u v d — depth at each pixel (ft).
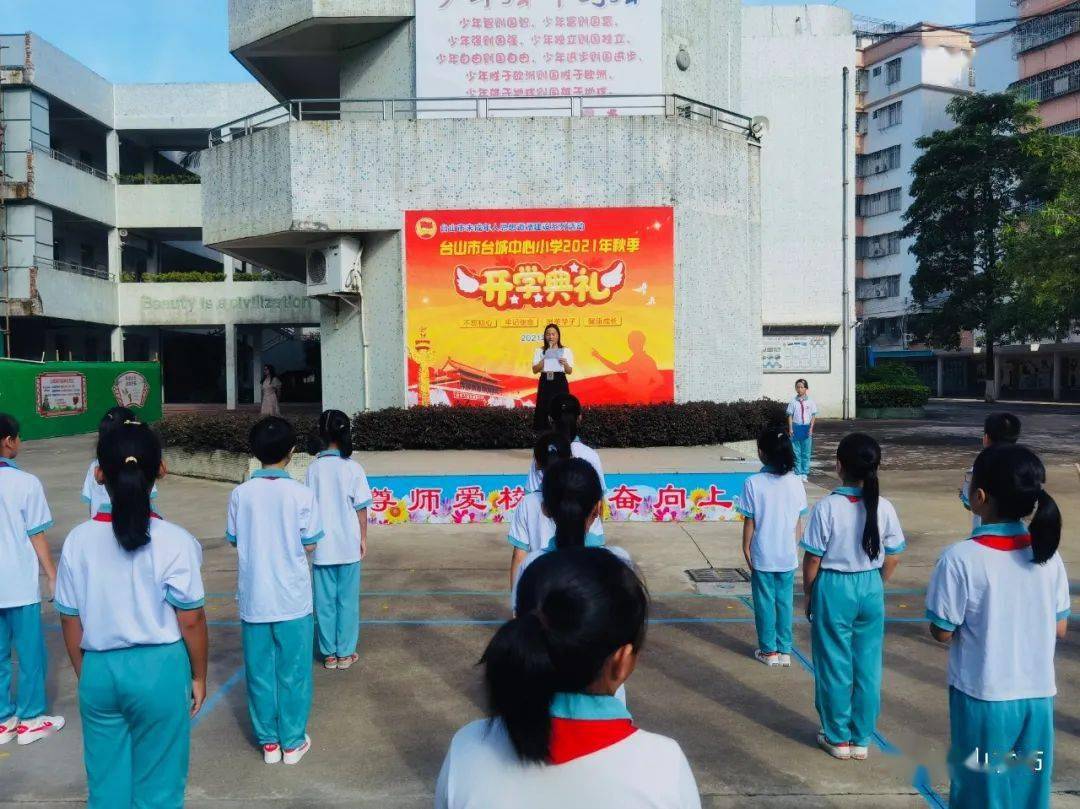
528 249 41.70
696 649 18.25
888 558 13.20
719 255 44.65
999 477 9.23
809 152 78.38
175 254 103.04
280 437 13.48
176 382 101.71
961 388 152.97
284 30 45.91
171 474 46.21
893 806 11.63
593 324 41.88
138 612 9.46
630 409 40.06
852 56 77.82
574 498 9.82
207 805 11.87
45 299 73.82
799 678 16.52
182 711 9.76
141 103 86.07
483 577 24.75
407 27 44.65
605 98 43.11
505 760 4.83
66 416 68.64
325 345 45.55
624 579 4.92
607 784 4.71
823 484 42.06
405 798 12.05
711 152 43.91
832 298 79.36
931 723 14.24
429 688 16.19
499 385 41.93
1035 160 97.19
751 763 12.92
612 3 42.86
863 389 86.58
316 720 14.74
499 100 43.34
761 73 77.92
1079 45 126.41
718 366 44.88
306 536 13.20
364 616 20.98
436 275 41.78
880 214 146.30
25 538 14.06
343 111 45.68
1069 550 26.71
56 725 14.46
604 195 41.68
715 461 34.94
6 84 72.79
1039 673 9.18
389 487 32.14
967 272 106.83
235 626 20.31
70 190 78.28
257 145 42.91
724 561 26.09
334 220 41.52
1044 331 84.28
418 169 41.55
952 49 139.33
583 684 4.77
